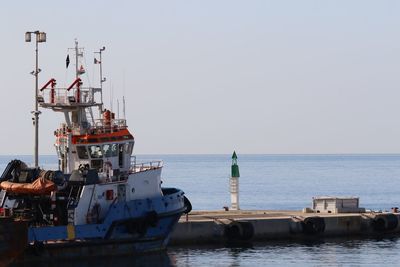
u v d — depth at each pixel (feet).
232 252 288.71
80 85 268.41
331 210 349.41
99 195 250.57
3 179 251.19
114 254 251.19
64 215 247.29
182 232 300.40
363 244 311.68
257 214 340.39
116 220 250.16
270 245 305.94
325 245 307.99
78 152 263.29
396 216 336.90
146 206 257.96
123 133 268.62
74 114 269.64
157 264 261.44
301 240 319.06
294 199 613.52
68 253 242.17
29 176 249.55
